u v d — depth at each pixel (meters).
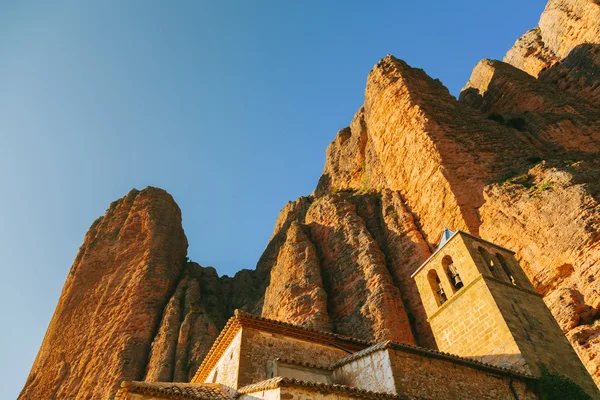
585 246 28.95
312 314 43.78
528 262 32.12
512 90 63.12
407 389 14.35
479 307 19.53
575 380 17.73
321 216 57.66
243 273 81.38
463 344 19.67
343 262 49.22
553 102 57.12
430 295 22.36
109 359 57.88
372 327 39.28
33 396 59.75
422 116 51.00
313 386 12.94
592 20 65.94
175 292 67.69
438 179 44.34
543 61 73.44
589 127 48.12
